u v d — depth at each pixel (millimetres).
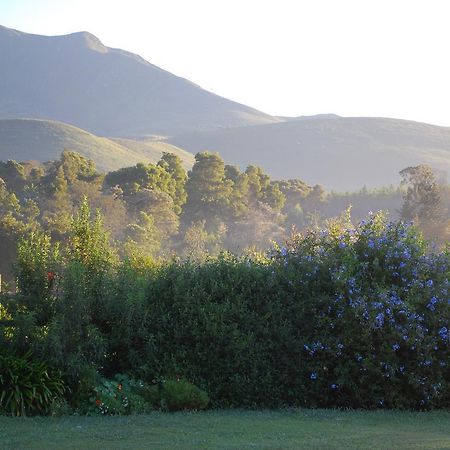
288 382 12211
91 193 65062
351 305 12180
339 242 13508
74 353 11289
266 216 80125
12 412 10312
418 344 12008
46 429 9320
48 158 153500
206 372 11984
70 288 11586
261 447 8219
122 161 162375
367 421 10711
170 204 67188
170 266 13078
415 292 12398
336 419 10781
